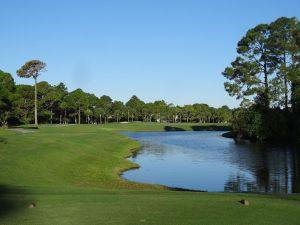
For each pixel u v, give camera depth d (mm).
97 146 47781
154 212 13367
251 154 48406
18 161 28438
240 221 12305
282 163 39656
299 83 69875
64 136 53500
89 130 83062
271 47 74812
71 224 11898
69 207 14023
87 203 14734
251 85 75438
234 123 76812
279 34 73812
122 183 27031
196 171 34906
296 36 73938
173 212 13383
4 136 45062
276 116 68125
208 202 15133
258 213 13352
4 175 23797
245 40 77500
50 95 123062
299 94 67438
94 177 28953
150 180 30328
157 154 49031
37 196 16109
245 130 73500
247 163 39969
